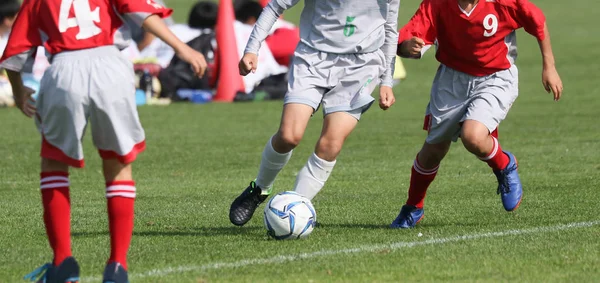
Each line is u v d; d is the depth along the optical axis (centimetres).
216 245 1970
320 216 2370
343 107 2075
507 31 2123
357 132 4419
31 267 1772
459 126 2175
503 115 2125
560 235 2006
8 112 5525
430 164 2178
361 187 2902
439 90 2180
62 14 1561
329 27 2058
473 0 2094
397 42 2131
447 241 1969
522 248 1870
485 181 2958
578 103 5344
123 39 1591
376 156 3641
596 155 3469
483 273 1648
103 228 2222
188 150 3906
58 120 1546
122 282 1532
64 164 1605
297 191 2097
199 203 2633
